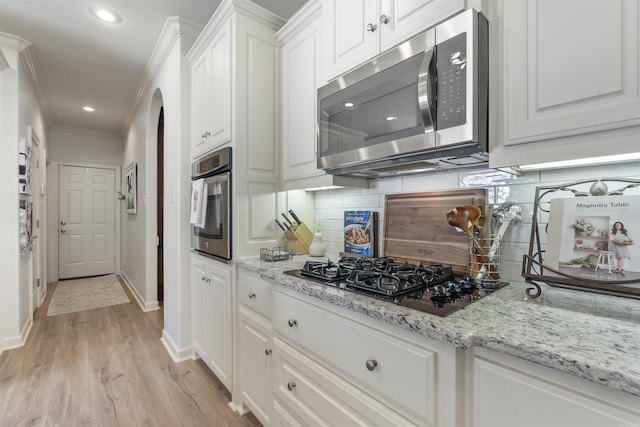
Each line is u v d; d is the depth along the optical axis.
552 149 0.83
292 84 1.82
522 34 0.87
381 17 1.18
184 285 2.42
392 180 1.63
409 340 0.83
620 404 0.53
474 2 0.95
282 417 1.34
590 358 0.56
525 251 1.15
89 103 4.14
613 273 0.84
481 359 0.71
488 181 1.27
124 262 5.32
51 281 5.04
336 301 1.01
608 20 0.73
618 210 0.86
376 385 0.91
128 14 2.34
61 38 2.65
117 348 2.62
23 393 1.95
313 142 1.66
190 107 2.45
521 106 0.88
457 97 0.95
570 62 0.78
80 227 5.39
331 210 1.99
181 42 2.42
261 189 1.89
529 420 0.63
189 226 2.45
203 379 2.13
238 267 1.75
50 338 2.80
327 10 1.44
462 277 1.22
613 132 0.73
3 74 2.61
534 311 0.84
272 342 1.44
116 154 5.73
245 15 1.84
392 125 1.14
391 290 1.01
